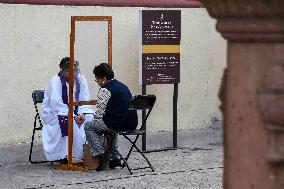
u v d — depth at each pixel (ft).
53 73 63.93
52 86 60.70
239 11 14.15
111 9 67.72
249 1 13.85
